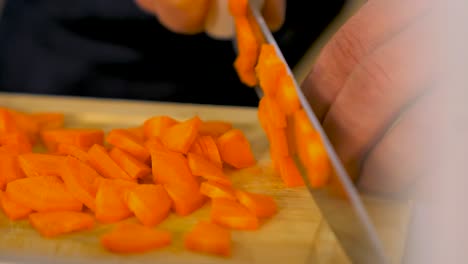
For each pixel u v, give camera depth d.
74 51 0.51
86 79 0.52
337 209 0.34
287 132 0.38
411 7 0.36
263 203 0.37
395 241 0.35
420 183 0.37
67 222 0.36
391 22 0.37
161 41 0.51
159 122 0.41
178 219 0.37
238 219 0.36
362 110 0.36
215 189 0.37
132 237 0.35
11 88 0.52
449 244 0.35
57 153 0.41
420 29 0.35
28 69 0.52
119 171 0.39
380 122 0.35
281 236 0.36
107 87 0.51
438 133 0.35
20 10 0.52
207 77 0.51
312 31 0.49
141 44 0.51
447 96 0.35
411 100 0.35
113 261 0.35
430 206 0.37
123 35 0.51
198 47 0.51
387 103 0.35
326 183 0.35
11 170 0.39
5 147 0.40
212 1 0.47
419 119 0.35
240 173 0.40
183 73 0.52
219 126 0.42
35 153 0.42
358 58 0.38
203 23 0.48
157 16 0.49
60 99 0.46
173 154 0.39
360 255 0.33
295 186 0.39
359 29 0.38
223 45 0.51
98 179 0.38
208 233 0.35
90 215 0.37
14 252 0.35
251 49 0.41
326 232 0.36
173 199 0.37
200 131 0.42
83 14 0.51
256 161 0.41
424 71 0.34
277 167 0.40
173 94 0.51
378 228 0.36
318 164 0.35
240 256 0.35
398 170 0.36
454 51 0.34
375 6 0.38
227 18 0.47
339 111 0.37
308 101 0.39
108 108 0.45
